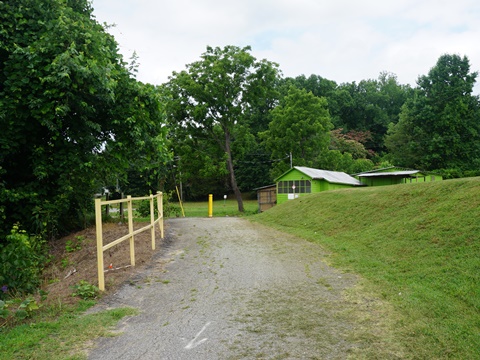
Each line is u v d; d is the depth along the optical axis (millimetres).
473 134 46469
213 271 7539
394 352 3742
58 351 3904
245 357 3744
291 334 4289
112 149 10852
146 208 23766
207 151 37281
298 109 42344
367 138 68625
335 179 31047
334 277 6781
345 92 71562
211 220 21031
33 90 8727
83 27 9492
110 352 3898
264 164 58719
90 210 15523
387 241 8797
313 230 12836
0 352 3834
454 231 7613
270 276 7004
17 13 9305
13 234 7711
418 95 51344
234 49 35031
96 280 6629
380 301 5289
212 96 34344
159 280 6926
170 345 4070
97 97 9703
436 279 5824
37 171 9484
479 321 4250
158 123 12102
